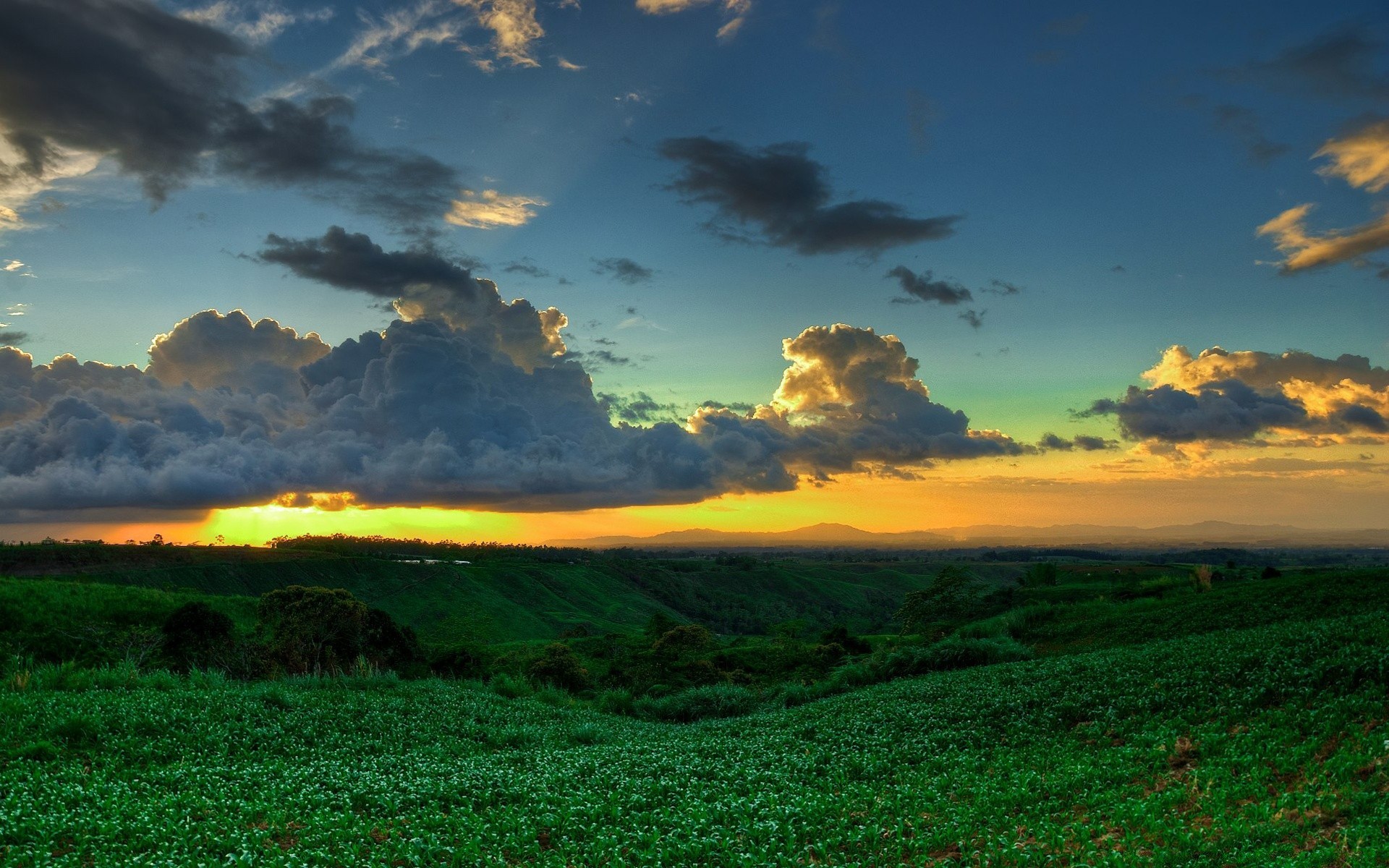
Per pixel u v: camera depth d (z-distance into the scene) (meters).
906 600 71.31
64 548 159.50
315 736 26.95
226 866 14.60
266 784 20.22
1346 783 15.87
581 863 16.05
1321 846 13.71
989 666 38.69
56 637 61.91
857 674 45.09
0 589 67.81
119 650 59.94
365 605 73.50
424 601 192.38
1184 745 19.77
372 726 29.19
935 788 19.59
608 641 107.88
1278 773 17.11
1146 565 115.94
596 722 37.19
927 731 25.20
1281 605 42.94
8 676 32.84
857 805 18.58
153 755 22.66
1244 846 13.94
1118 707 23.42
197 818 17.44
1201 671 24.59
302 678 41.22
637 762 24.59
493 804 19.94
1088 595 70.06
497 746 29.47
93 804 17.56
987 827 16.59
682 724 41.84
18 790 18.00
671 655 76.12
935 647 45.91
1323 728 18.47
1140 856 14.15
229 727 26.19
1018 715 24.92
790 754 24.39
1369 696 19.62
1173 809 16.16
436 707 34.78
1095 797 17.30
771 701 46.50
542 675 69.56
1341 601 41.06
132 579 153.88
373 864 15.24
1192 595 53.75
